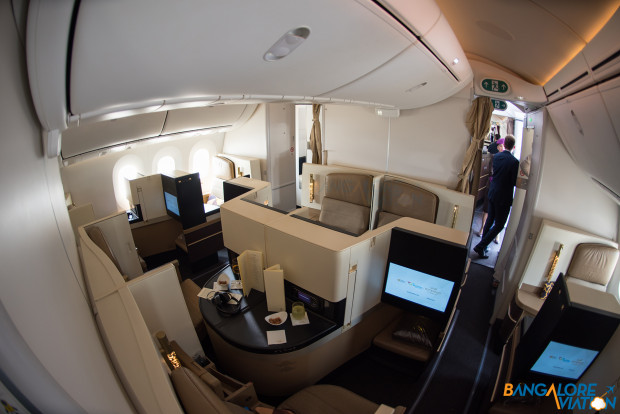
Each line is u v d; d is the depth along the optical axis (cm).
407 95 249
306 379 212
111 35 60
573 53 162
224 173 480
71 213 289
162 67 85
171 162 443
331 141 439
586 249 257
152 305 191
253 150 493
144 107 124
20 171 51
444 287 191
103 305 110
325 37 96
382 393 231
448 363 268
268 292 202
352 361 245
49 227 70
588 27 133
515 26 165
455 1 164
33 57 55
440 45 146
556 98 222
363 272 199
